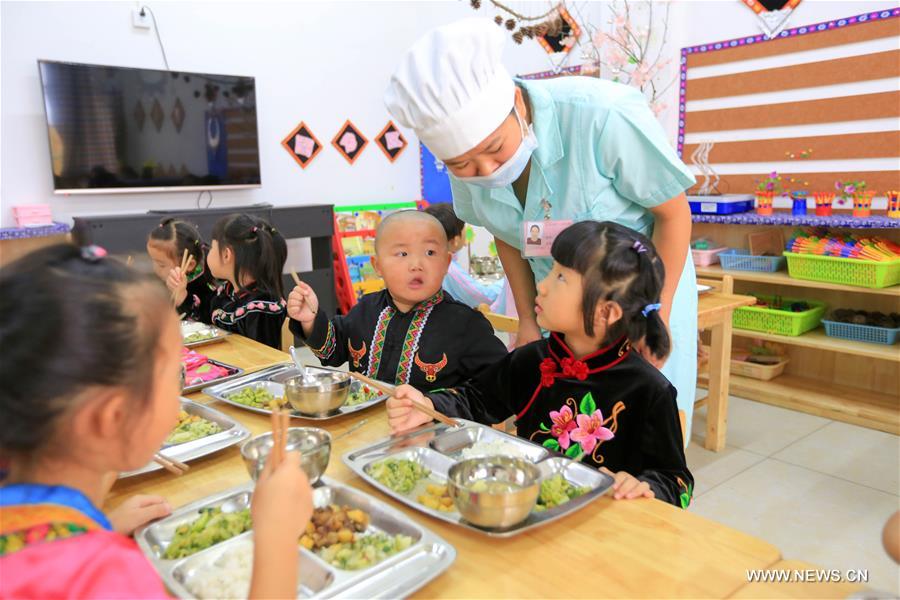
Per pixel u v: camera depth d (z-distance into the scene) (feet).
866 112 10.43
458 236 7.09
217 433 3.80
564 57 15.25
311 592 2.36
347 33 17.10
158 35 14.19
